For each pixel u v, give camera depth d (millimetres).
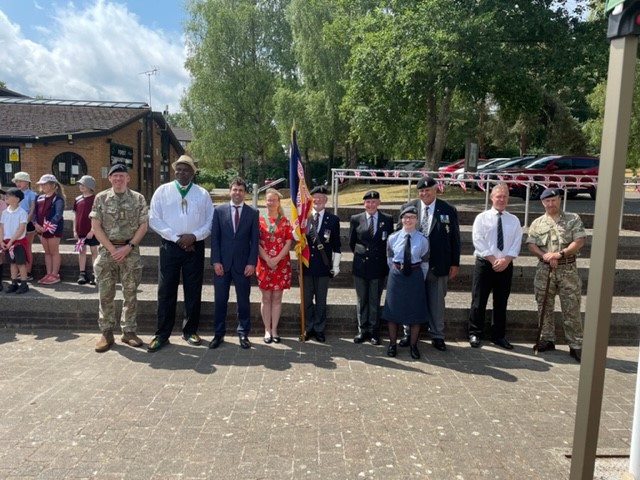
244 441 3807
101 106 23891
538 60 13672
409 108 15570
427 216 5992
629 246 8672
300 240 6062
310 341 6254
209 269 7746
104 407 4309
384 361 5609
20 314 6500
